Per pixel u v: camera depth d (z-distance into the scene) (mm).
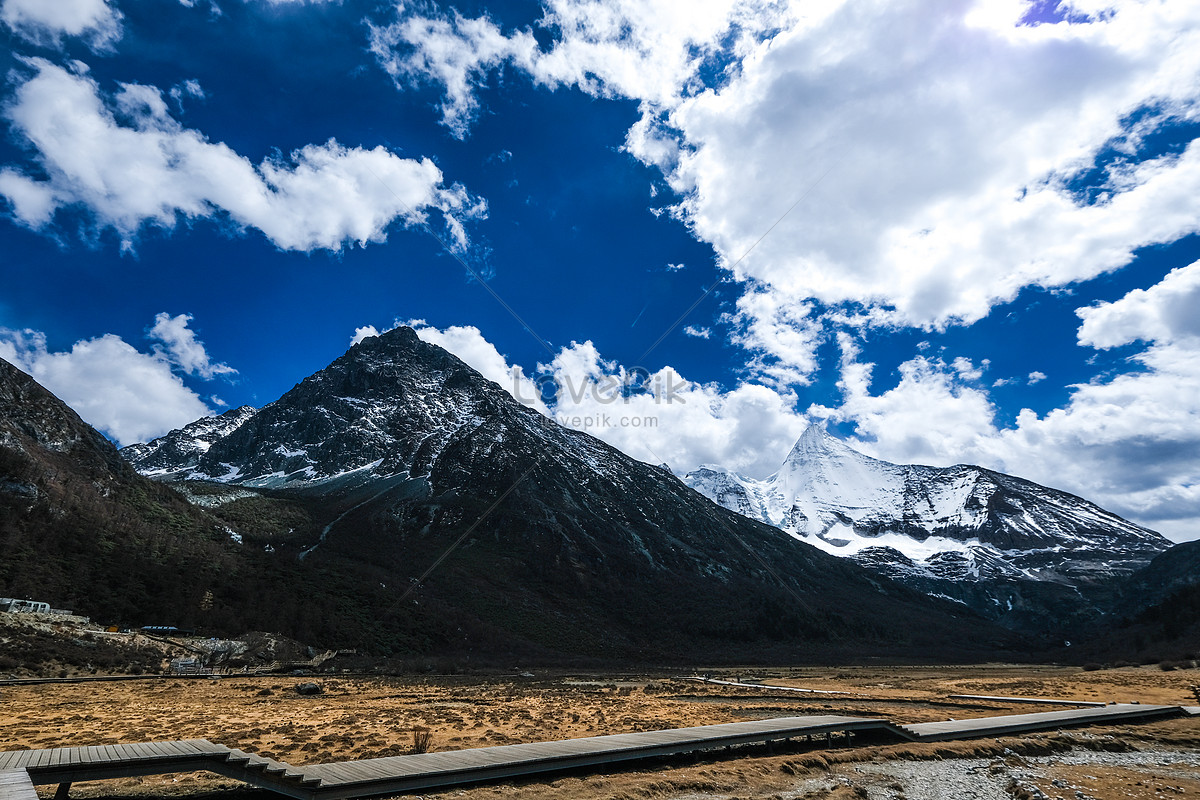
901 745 29750
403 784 19172
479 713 39562
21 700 44969
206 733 29406
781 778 23453
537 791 20203
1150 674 95500
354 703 48938
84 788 19938
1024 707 50469
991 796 22938
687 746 24578
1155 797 23328
